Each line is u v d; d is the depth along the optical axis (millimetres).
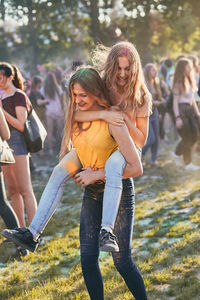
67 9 14141
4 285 3658
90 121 2686
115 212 2541
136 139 2764
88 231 2797
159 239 4602
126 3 13617
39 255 4355
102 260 4125
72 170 2818
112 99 2766
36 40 14852
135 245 4461
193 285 3357
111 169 2580
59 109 9719
